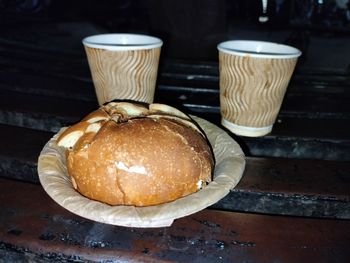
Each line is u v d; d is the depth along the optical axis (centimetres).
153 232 25
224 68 30
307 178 30
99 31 81
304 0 79
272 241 25
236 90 30
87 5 91
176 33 57
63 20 87
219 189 22
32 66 48
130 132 22
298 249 24
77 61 51
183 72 47
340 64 62
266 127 32
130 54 29
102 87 31
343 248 24
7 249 24
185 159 22
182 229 25
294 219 27
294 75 49
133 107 26
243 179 29
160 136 22
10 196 28
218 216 27
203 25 56
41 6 83
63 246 23
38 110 37
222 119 33
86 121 24
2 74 46
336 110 39
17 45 58
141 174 21
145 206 21
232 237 25
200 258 23
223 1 55
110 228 25
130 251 23
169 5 55
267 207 28
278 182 29
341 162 33
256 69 28
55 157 25
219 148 27
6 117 37
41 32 75
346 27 80
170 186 22
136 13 88
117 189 21
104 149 21
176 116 26
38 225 25
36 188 29
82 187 22
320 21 81
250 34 80
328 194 28
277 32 81
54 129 36
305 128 35
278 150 34
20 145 33
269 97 30
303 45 69
